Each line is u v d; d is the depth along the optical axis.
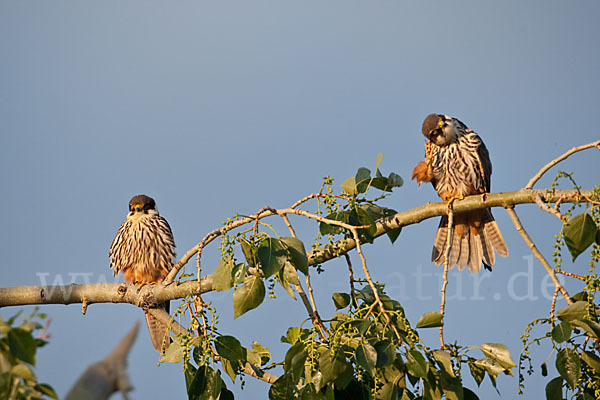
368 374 9.41
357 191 10.94
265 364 10.80
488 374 9.50
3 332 7.27
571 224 9.77
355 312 9.60
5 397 7.05
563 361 9.54
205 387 9.27
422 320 9.35
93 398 5.92
